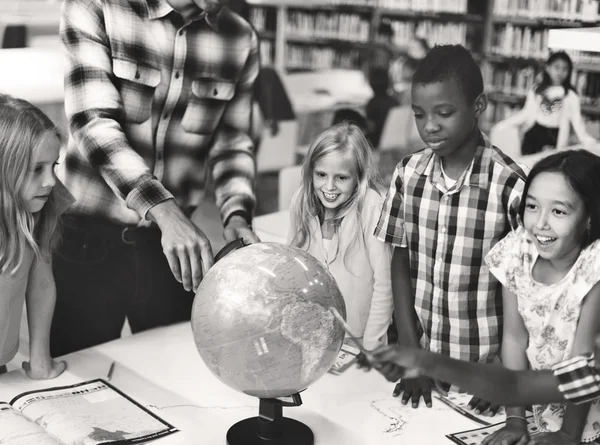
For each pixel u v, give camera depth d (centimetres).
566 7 595
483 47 654
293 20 786
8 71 333
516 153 487
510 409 171
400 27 716
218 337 151
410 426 177
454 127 171
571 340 163
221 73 267
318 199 210
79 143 233
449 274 191
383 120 658
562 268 165
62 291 262
